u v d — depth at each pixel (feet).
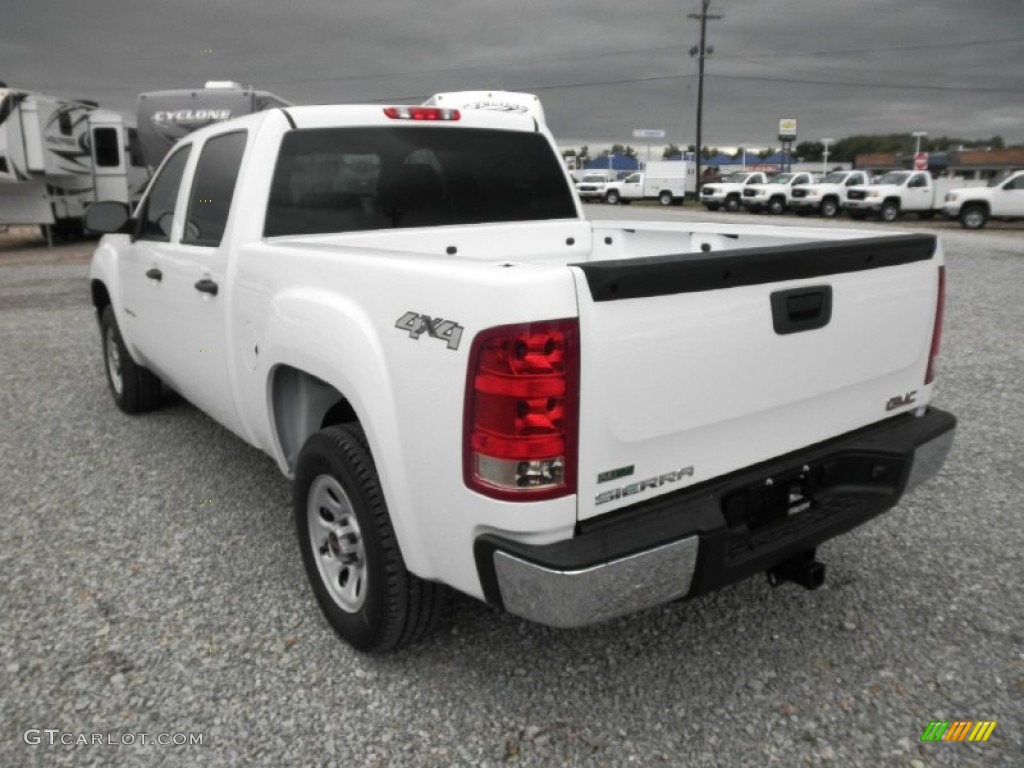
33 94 52.65
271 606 10.22
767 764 7.51
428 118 12.41
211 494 13.67
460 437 6.88
